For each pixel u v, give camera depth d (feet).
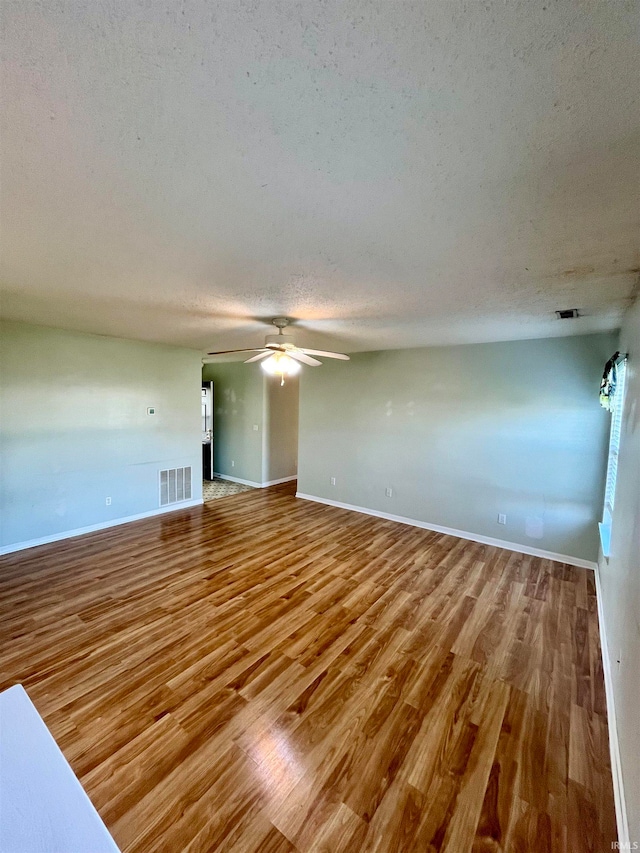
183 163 3.42
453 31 2.11
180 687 6.50
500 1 1.92
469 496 13.88
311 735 5.62
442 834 4.38
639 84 2.37
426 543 13.44
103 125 2.92
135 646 7.56
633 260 5.60
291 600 9.43
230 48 2.25
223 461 23.84
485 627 8.46
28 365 12.06
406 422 15.43
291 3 1.98
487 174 3.51
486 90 2.52
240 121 2.87
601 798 4.81
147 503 15.89
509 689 6.64
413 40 2.18
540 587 10.33
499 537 13.24
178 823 4.42
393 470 15.89
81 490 13.66
